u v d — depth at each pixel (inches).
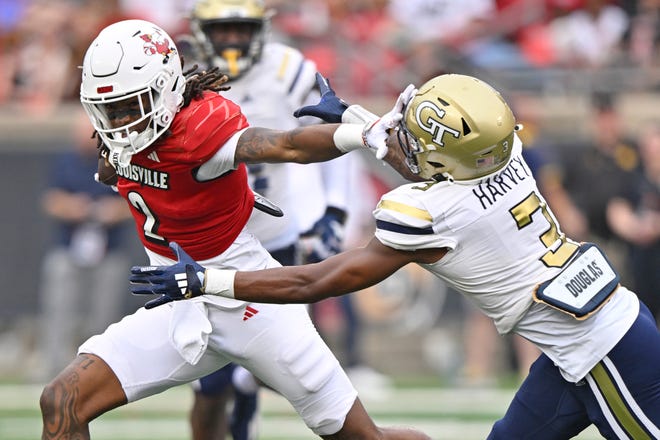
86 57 594.6
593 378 606.2
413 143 585.6
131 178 623.2
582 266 601.3
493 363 1350.9
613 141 1289.4
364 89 1485.0
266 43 796.6
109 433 1059.3
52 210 1318.9
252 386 791.7
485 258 593.3
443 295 1435.8
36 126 1459.2
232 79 783.7
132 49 585.3
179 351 634.2
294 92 788.0
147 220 641.0
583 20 1529.3
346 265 593.6
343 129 585.3
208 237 638.5
